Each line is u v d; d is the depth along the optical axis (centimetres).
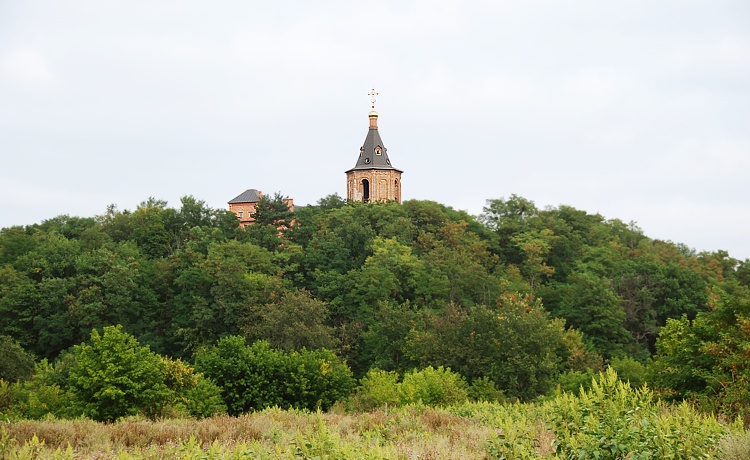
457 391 4556
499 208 15338
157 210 13325
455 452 1627
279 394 5291
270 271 10406
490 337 6481
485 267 12000
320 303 8400
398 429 2189
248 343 7719
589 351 7994
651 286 10644
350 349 8438
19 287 9219
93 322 9019
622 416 1484
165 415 3706
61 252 10512
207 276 9394
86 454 1838
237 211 14650
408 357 7362
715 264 12800
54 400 4588
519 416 2306
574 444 1395
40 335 8888
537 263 12631
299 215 13300
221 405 4556
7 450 1500
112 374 3825
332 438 1423
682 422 1520
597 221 16212
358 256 11744
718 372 2858
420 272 10338
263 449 1644
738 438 1434
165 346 9106
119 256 10475
